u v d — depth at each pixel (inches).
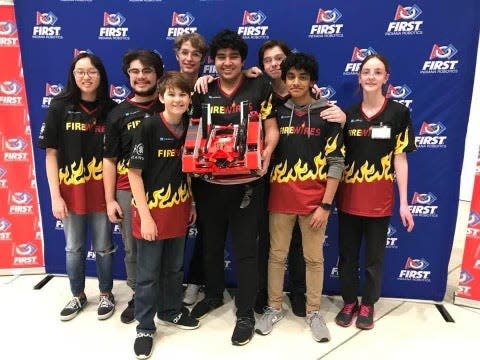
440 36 95.7
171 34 103.5
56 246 117.0
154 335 91.6
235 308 103.3
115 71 106.6
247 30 101.3
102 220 95.8
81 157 91.6
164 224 83.2
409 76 98.4
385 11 96.4
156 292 87.5
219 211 88.3
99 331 93.9
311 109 86.5
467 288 104.4
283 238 91.2
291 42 100.6
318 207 86.9
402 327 96.3
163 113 82.1
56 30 105.3
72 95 90.0
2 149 111.1
